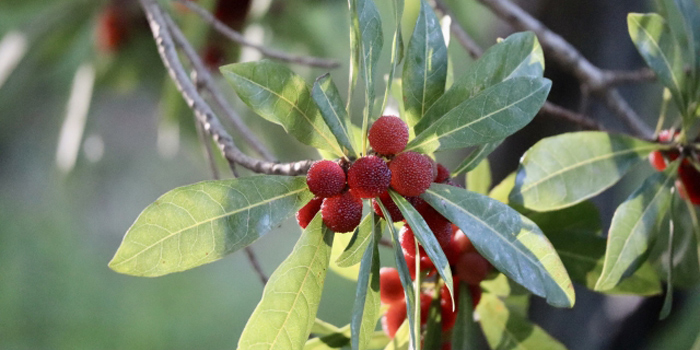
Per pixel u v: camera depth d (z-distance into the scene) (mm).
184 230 857
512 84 879
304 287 879
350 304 3232
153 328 3193
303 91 870
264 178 871
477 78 898
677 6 970
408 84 906
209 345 3172
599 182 943
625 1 1606
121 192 3191
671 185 940
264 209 869
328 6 1648
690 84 959
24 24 1471
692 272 1026
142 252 852
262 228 867
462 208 878
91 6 1465
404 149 877
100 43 1422
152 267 854
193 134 1450
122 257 849
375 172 853
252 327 873
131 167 2969
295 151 1582
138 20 1418
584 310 1552
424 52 907
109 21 1410
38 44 1471
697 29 969
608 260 919
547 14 1624
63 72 1558
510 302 1012
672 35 957
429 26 910
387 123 868
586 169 942
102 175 2979
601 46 1610
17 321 3092
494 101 878
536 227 878
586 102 1172
